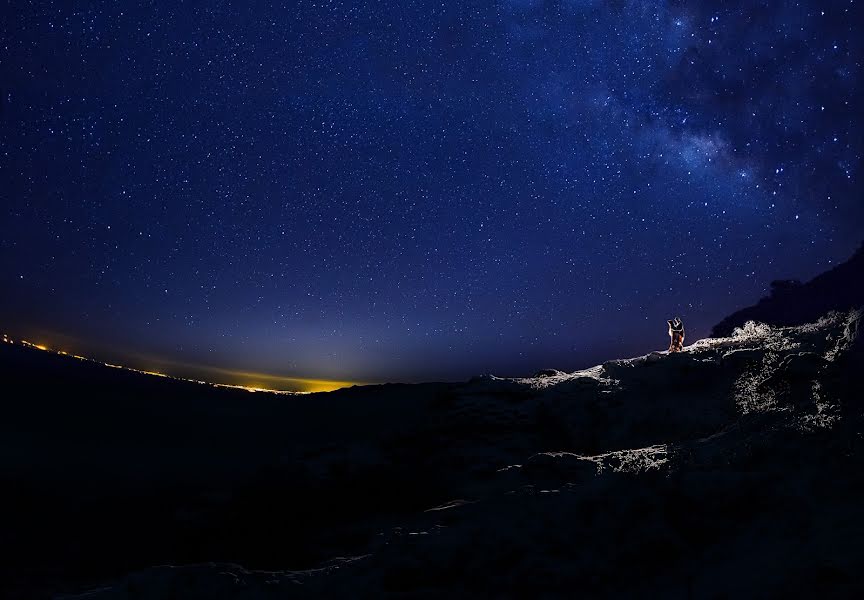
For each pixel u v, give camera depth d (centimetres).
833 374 1112
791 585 672
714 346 1548
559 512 915
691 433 1230
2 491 2062
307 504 1298
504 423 1436
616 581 780
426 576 820
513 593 779
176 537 1398
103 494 2083
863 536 715
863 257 1719
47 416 3052
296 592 802
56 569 1448
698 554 796
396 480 1288
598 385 1490
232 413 3122
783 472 887
